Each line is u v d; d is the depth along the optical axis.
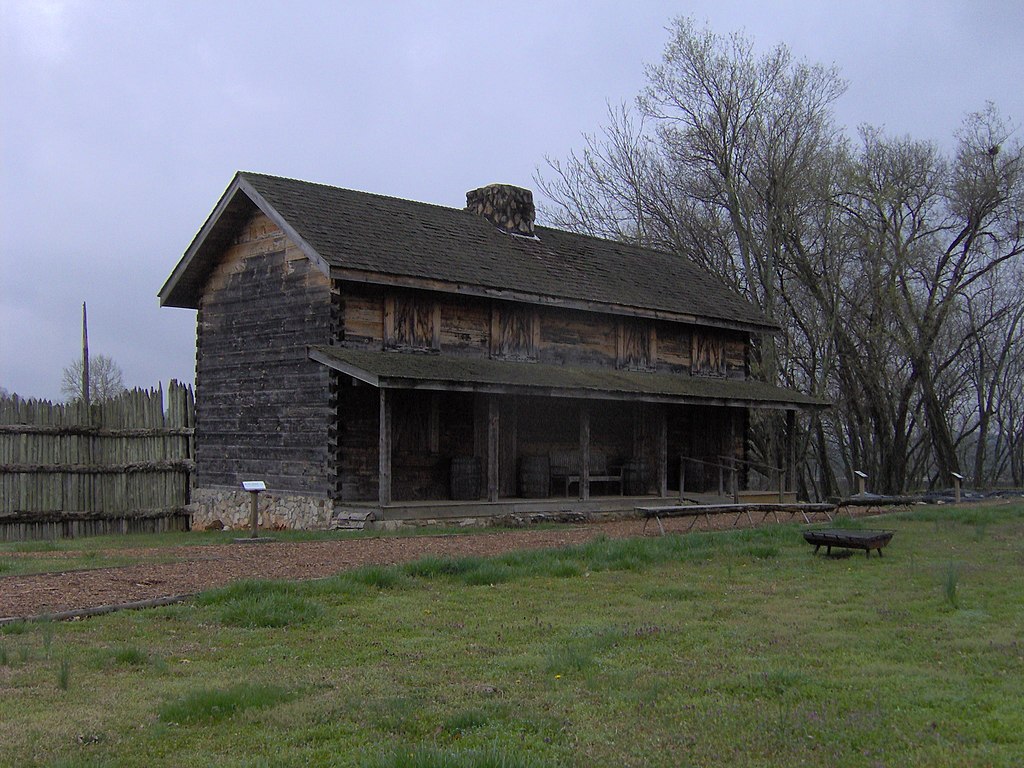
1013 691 7.98
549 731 7.03
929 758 6.44
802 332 46.97
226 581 12.66
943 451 43.25
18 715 7.23
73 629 9.98
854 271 44.97
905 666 8.80
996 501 30.78
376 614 11.01
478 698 7.83
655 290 29.47
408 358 22.00
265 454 23.23
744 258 41.75
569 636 10.03
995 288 47.62
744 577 13.67
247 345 24.05
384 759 6.05
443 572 13.55
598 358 27.41
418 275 21.95
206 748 6.62
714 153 42.28
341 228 22.67
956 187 41.75
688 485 30.22
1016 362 54.03
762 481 43.38
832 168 42.97
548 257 27.92
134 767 6.26
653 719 7.32
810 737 6.88
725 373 31.38
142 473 24.16
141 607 11.02
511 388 21.59
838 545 15.52
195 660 8.95
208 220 24.12
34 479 22.27
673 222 44.75
